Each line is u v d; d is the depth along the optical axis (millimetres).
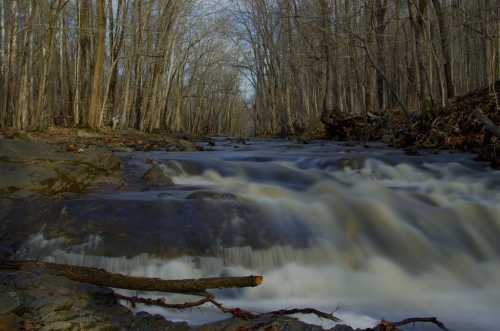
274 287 4602
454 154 11562
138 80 25953
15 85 14883
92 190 6957
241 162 9359
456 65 29203
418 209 6527
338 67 25906
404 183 8672
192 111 56406
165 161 8844
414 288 4758
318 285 4711
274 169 8969
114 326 3221
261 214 5836
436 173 9219
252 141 21938
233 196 6445
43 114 15430
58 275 3828
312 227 5703
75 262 4789
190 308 3924
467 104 13938
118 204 5797
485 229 6090
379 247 5477
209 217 5559
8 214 5594
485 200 7059
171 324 3369
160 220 5410
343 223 5941
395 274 4992
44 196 6328
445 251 5523
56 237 5078
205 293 3631
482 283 4930
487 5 18766
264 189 7477
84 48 22547
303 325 3377
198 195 6344
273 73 33125
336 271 4961
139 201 5918
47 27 15086
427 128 14336
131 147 12969
